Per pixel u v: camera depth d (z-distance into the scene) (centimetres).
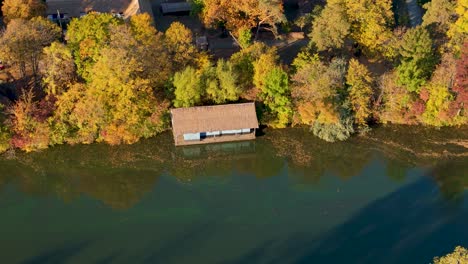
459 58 10344
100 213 8931
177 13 14200
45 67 10406
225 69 10400
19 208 9019
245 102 10738
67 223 8725
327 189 9475
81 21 10688
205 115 10256
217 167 9994
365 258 8062
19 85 10919
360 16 11619
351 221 8762
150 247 8256
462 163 9950
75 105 9962
